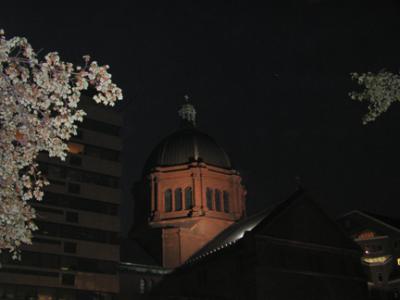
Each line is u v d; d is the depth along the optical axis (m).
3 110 19.12
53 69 18.77
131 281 67.81
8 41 18.52
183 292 67.81
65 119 19.78
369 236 83.56
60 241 61.84
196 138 82.06
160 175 78.81
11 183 20.11
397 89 18.23
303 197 63.69
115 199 67.38
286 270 58.88
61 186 63.72
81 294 62.31
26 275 58.72
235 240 66.06
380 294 75.31
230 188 79.62
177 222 75.94
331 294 61.16
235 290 59.56
